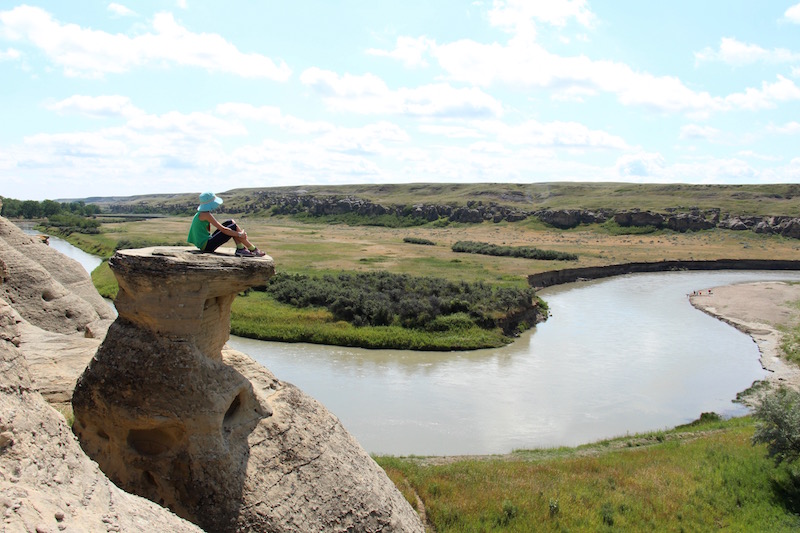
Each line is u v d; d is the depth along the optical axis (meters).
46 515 7.19
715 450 25.47
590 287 73.12
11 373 8.43
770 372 40.22
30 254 27.91
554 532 19.05
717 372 39.91
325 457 13.48
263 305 50.94
